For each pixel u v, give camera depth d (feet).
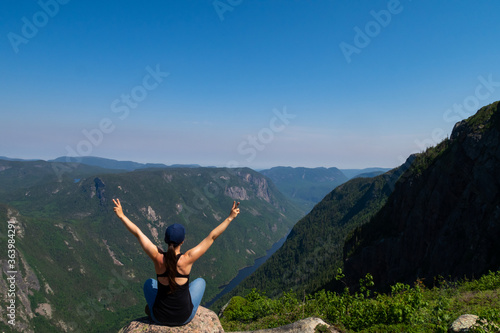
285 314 44.50
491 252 123.75
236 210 15.11
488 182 145.59
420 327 29.84
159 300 15.75
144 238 15.17
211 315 18.42
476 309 32.37
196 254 14.88
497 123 156.56
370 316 34.83
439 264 162.20
